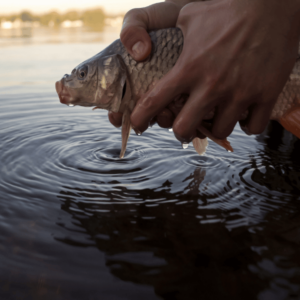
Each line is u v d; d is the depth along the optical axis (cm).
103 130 48
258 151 41
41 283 21
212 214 28
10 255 23
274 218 27
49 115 56
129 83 30
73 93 32
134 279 21
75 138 45
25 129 47
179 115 28
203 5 27
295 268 22
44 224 26
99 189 32
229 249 23
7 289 20
